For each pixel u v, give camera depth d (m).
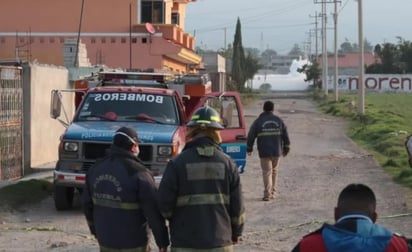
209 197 7.65
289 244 14.02
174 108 18.14
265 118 19.64
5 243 13.72
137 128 16.88
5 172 22.47
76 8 53.09
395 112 72.50
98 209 8.25
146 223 8.34
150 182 8.19
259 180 23.72
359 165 27.91
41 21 53.38
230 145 19.23
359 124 52.12
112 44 52.12
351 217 5.50
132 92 18.36
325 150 34.34
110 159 8.28
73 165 16.47
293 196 20.23
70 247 13.43
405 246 5.35
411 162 11.48
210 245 7.58
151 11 54.94
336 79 91.00
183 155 7.76
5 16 53.53
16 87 23.45
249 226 15.93
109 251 8.23
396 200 18.98
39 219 16.30
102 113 17.88
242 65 134.12
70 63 34.94
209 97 19.31
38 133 26.17
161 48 51.84
